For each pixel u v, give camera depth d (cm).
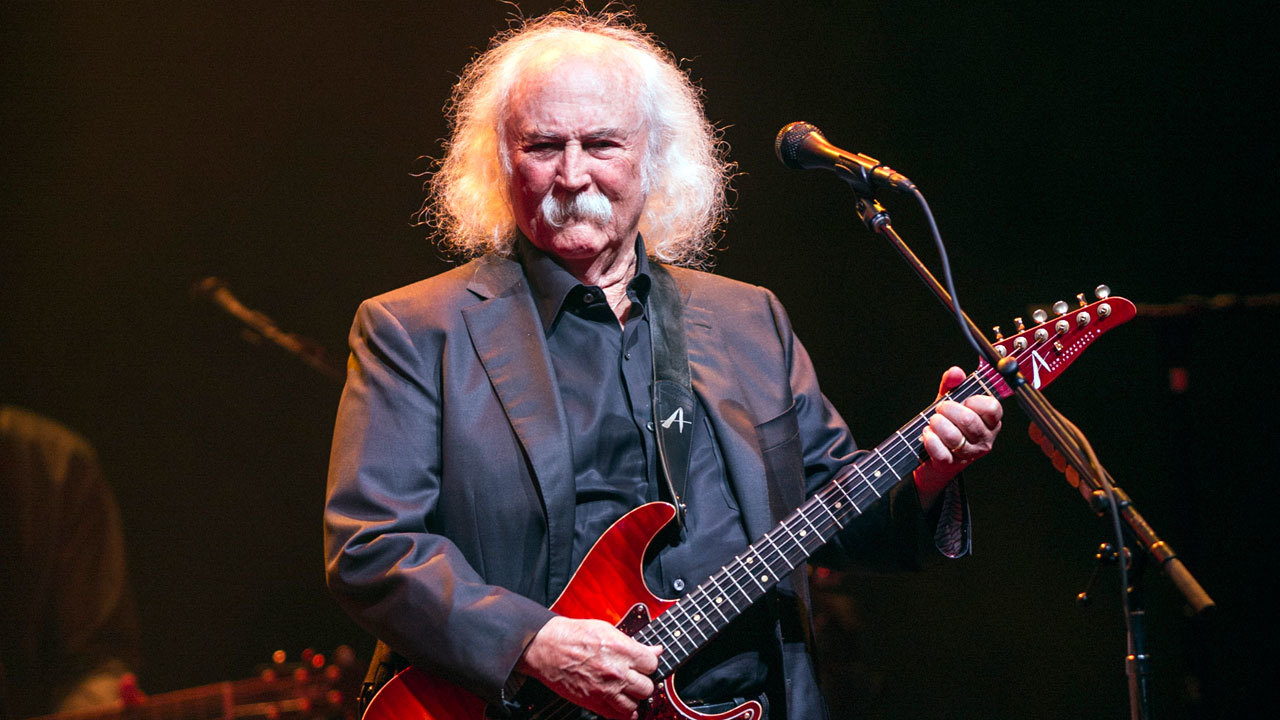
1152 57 1042
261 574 1086
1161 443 1039
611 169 386
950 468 380
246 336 880
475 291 397
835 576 845
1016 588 1065
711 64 1077
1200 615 276
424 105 1098
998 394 383
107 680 636
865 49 1076
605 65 392
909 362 1083
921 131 1077
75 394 1085
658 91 429
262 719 647
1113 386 1060
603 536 361
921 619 1073
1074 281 1062
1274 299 750
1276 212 1019
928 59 1074
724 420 389
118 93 1091
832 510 373
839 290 1090
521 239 412
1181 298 1042
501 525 362
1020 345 383
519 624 336
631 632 354
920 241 1083
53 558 657
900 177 357
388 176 1107
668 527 368
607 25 473
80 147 1091
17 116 1083
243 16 1086
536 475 362
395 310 391
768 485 386
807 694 377
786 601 387
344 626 1082
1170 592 1016
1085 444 324
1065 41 1057
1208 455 1015
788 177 1084
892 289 1086
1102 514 306
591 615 356
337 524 359
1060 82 1062
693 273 433
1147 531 300
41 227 1091
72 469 676
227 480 1092
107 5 1075
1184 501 773
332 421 1103
